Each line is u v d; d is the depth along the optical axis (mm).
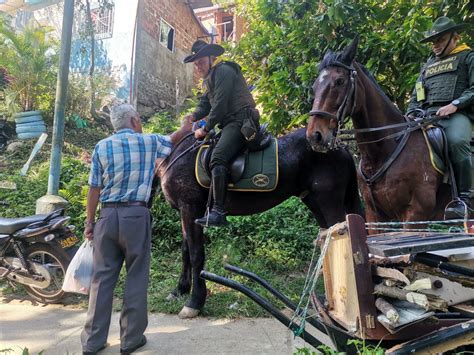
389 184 3498
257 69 7152
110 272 3180
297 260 5465
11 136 9711
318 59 5844
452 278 2170
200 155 3979
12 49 9984
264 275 4988
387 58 5305
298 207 6699
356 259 2150
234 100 3842
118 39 12320
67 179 7441
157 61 13406
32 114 9406
